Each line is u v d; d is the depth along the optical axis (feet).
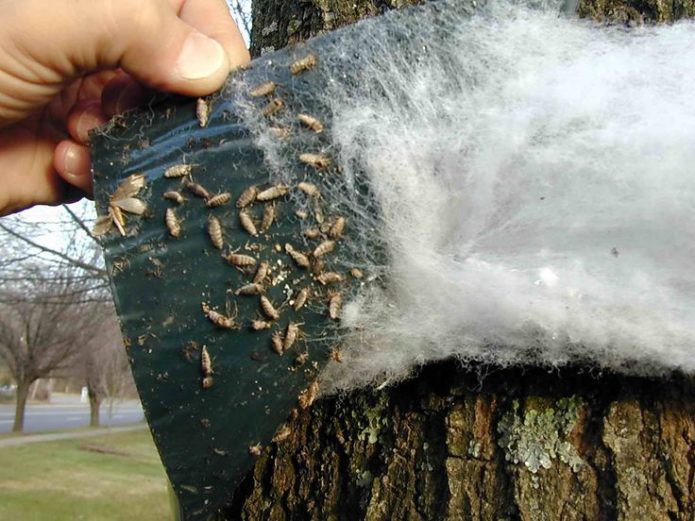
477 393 0.73
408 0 0.83
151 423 0.72
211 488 0.73
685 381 0.67
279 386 0.72
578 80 0.67
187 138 0.74
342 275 0.72
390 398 0.77
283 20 0.95
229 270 0.71
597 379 0.69
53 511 6.30
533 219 0.67
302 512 0.80
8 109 0.89
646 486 0.66
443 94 0.71
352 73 0.73
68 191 1.11
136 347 0.72
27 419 16.69
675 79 0.65
